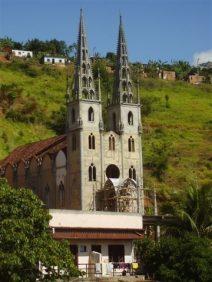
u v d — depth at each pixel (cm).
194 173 17050
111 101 13350
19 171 14050
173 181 16400
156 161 16962
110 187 12081
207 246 7975
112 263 8644
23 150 14950
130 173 12825
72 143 12531
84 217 9294
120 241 9306
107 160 12544
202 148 19500
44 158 13250
